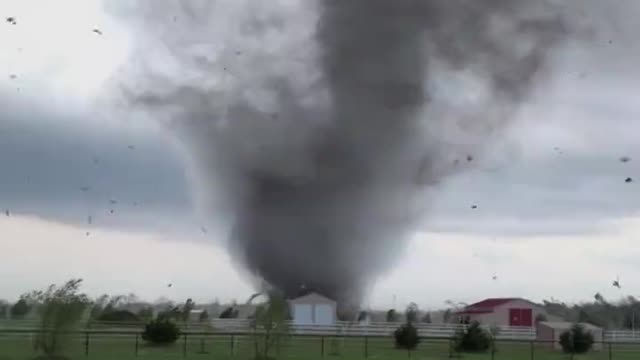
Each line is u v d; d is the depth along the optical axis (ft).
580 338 179.93
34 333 140.87
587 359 161.79
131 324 219.61
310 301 228.22
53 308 125.59
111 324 218.18
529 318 270.05
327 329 210.18
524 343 201.05
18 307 222.89
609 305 331.16
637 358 167.53
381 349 170.30
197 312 296.10
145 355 137.08
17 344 150.71
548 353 177.37
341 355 148.66
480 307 278.67
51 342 125.59
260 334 135.54
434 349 176.65
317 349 160.25
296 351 153.28
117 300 276.82
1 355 126.21
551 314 294.46
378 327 212.84
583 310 315.78
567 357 165.68
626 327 298.56
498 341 200.34
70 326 126.72
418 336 179.93
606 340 205.87
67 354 129.59
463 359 151.94
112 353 139.33
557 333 196.54
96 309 242.78
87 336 140.56
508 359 155.74
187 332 171.01
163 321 163.02
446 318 286.66
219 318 258.37
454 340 173.99
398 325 211.61
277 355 136.15
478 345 173.17
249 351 147.43
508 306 270.46
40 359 121.29
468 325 186.39
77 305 127.85
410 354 159.53
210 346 158.61
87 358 127.03
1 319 214.48
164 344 159.43
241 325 216.13
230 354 141.59
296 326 210.18
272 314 135.33
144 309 277.23
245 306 281.33
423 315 289.33
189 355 138.72
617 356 172.86
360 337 199.82
